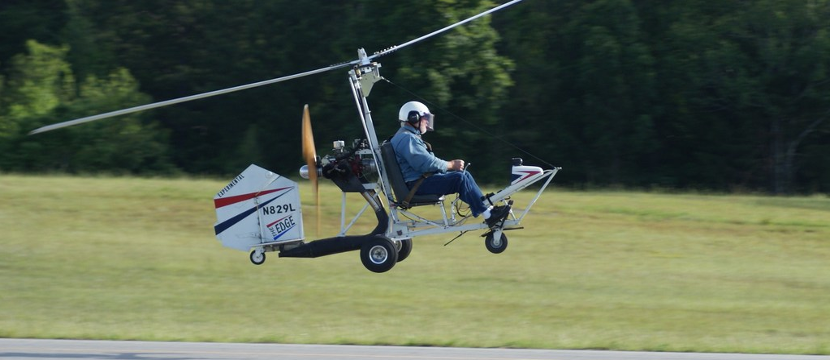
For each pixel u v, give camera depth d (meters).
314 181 31.56
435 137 117.19
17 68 127.94
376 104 115.12
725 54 123.25
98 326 44.62
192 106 143.25
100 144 123.50
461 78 114.62
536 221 68.81
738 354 37.84
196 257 60.84
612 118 125.56
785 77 123.38
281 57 141.00
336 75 131.62
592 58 124.69
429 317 47.12
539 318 46.88
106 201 71.81
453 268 58.53
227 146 140.88
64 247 61.75
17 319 46.31
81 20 140.12
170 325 45.22
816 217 72.94
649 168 133.50
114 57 141.88
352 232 66.50
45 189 74.38
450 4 113.19
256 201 33.50
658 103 128.38
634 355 37.19
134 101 129.38
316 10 142.38
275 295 52.38
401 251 35.31
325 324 45.53
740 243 65.75
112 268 58.00
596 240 65.00
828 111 123.56
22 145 121.31
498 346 39.53
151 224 67.56
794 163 129.50
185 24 146.38
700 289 54.22
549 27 133.25
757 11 123.31
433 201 32.66
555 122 130.62
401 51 112.56
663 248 63.81
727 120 130.75
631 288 54.25
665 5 131.38
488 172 118.38
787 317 47.50
